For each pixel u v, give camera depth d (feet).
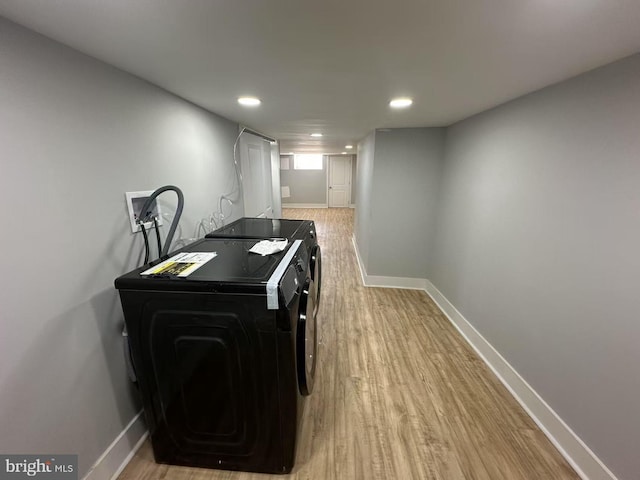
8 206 2.70
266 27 2.77
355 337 7.95
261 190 11.89
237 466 4.28
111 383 4.03
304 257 5.04
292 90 5.04
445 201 9.54
